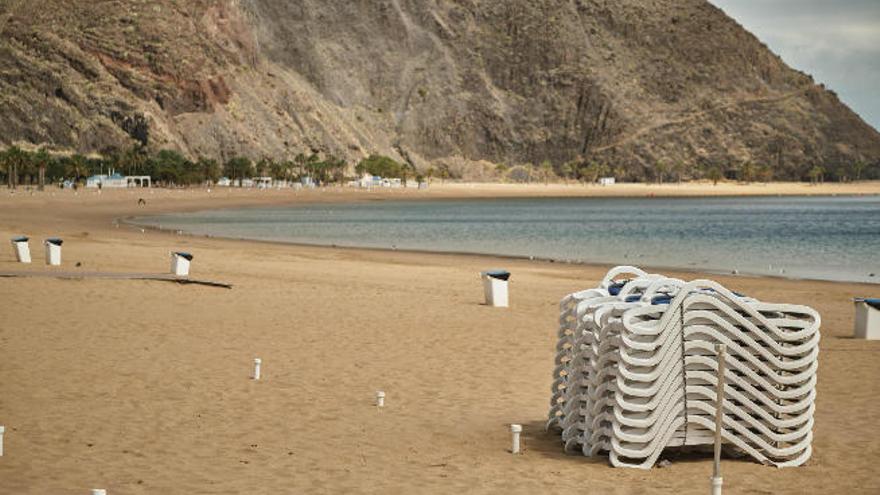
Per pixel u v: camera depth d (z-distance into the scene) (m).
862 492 11.91
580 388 14.08
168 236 77.88
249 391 17.48
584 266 55.84
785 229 125.56
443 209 197.75
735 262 66.44
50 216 115.50
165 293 32.06
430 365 20.45
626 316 12.72
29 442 13.76
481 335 24.70
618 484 12.20
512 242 88.56
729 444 13.61
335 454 13.46
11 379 18.03
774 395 13.26
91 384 17.75
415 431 14.91
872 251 80.38
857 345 24.36
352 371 19.64
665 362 12.88
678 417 13.02
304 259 54.03
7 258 45.81
